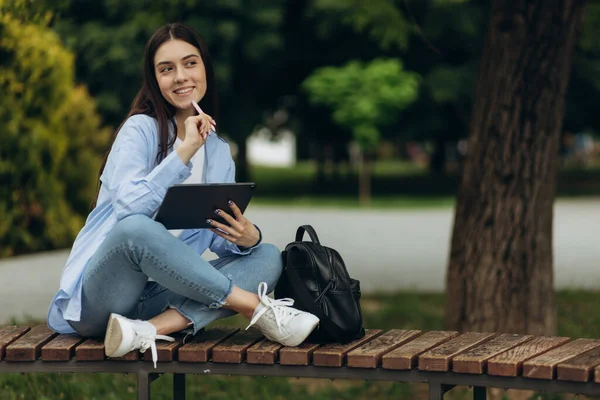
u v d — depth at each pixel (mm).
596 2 8367
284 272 3996
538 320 5926
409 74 27281
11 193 12328
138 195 3662
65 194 13906
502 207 5914
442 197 28219
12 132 11992
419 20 23812
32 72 11938
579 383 3408
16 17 6301
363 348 3721
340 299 3807
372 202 25797
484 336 3975
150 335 3725
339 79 26078
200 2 25219
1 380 5648
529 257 5910
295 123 33719
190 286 3730
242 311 3824
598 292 9453
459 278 6094
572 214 20672
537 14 5758
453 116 31203
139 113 4031
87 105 14352
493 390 5590
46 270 11211
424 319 7906
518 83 5816
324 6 26031
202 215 3754
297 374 3709
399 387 5871
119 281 3717
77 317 3770
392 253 13211
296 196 28859
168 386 5730
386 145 54469
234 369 3758
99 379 5797
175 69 3980
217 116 4211
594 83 27750
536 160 5875
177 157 3727
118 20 26000
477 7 24719
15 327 4195
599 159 57281
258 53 26922
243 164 31516
